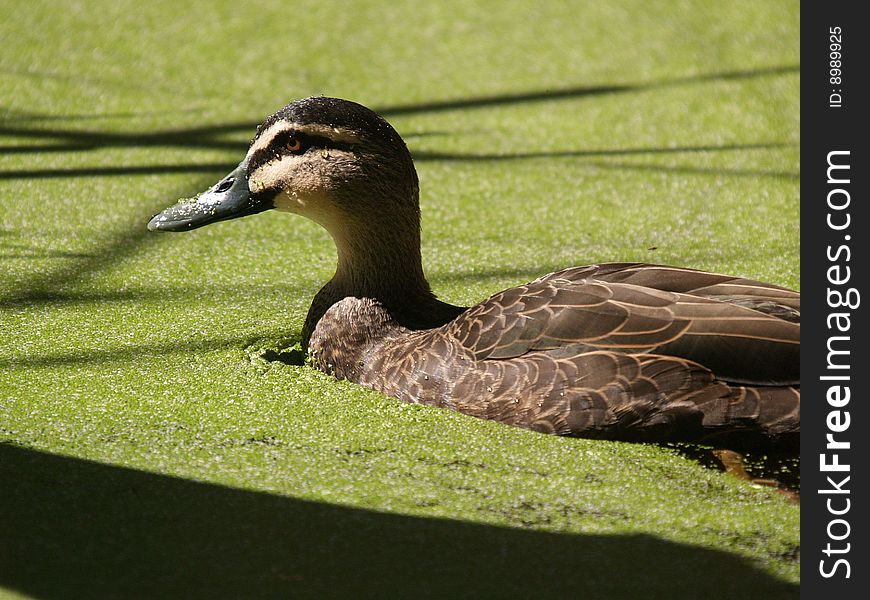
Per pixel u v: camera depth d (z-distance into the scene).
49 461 7.96
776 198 13.70
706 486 7.98
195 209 10.16
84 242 12.30
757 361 8.33
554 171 14.51
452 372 8.94
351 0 20.55
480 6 20.44
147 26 18.92
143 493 7.55
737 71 17.78
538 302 8.84
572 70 17.83
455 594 6.55
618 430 8.45
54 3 19.73
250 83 16.92
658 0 20.77
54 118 15.60
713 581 6.80
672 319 8.47
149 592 6.45
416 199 9.95
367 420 8.78
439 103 16.55
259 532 7.12
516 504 7.61
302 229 12.98
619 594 6.62
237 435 8.50
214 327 10.53
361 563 6.82
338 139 9.70
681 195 13.81
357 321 9.69
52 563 6.70
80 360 9.77
